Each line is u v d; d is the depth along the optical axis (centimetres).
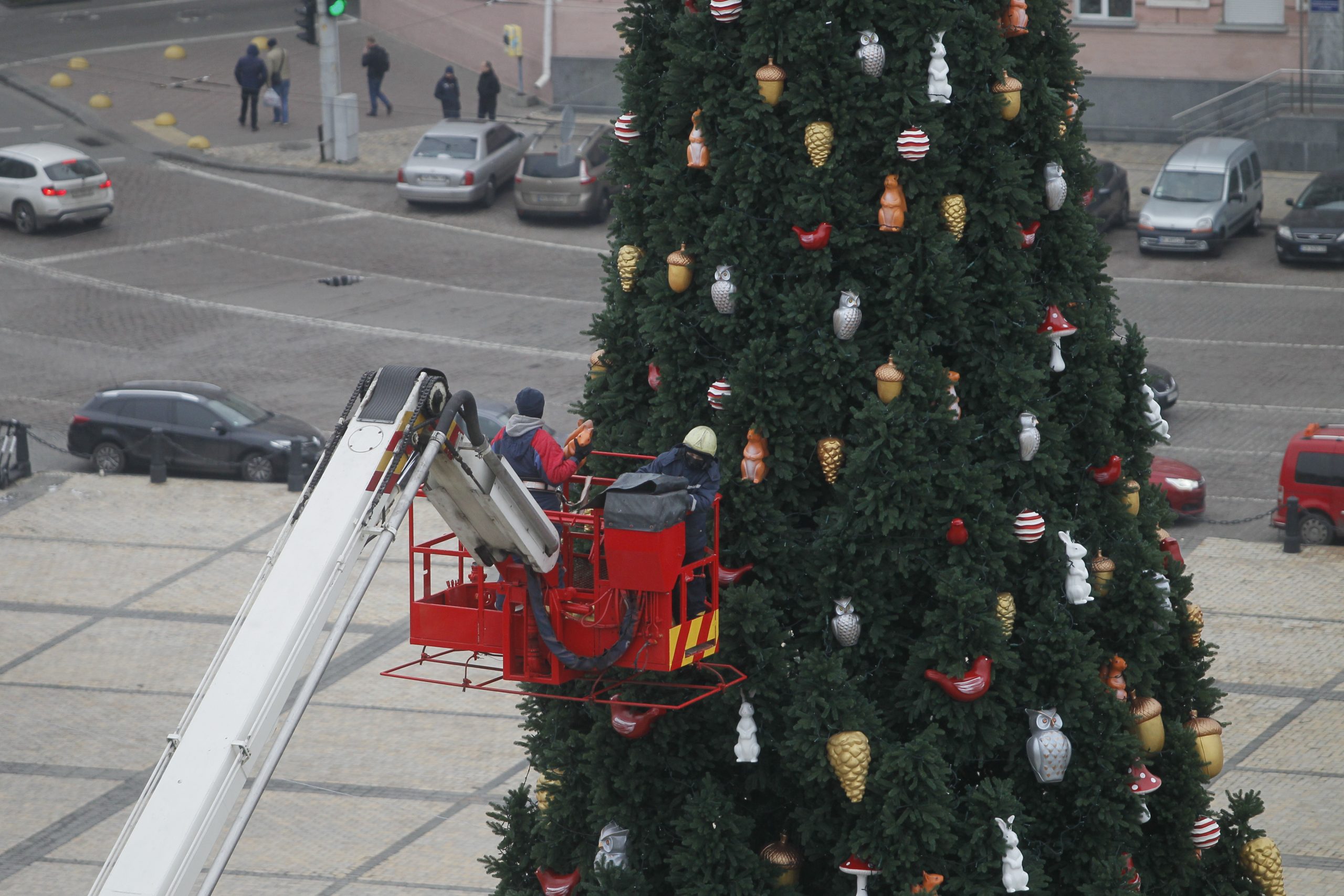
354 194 12756
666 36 3023
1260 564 7069
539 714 3225
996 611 2881
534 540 2647
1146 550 3000
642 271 3062
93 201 11738
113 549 7356
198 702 2275
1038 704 2917
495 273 11112
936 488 2866
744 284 2873
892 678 2964
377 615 6681
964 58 2808
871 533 2866
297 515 2441
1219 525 7469
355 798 5325
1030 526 2870
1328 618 6525
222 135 13888
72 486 8081
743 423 2881
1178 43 13125
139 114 14238
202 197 12569
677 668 2653
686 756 2961
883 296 2842
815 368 2862
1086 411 2995
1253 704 5850
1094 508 3080
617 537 2520
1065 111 2972
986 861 2814
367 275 11031
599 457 3094
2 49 15800
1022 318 2919
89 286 10738
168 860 2158
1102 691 2906
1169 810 3031
